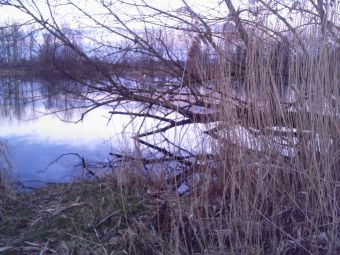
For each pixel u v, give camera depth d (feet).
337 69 12.75
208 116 13.05
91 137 24.57
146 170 14.70
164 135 15.19
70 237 11.86
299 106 12.39
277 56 12.79
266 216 11.55
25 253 11.18
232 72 13.20
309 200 11.84
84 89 17.11
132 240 11.09
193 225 11.39
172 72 16.19
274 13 13.46
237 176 12.01
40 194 15.65
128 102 16.83
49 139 25.13
